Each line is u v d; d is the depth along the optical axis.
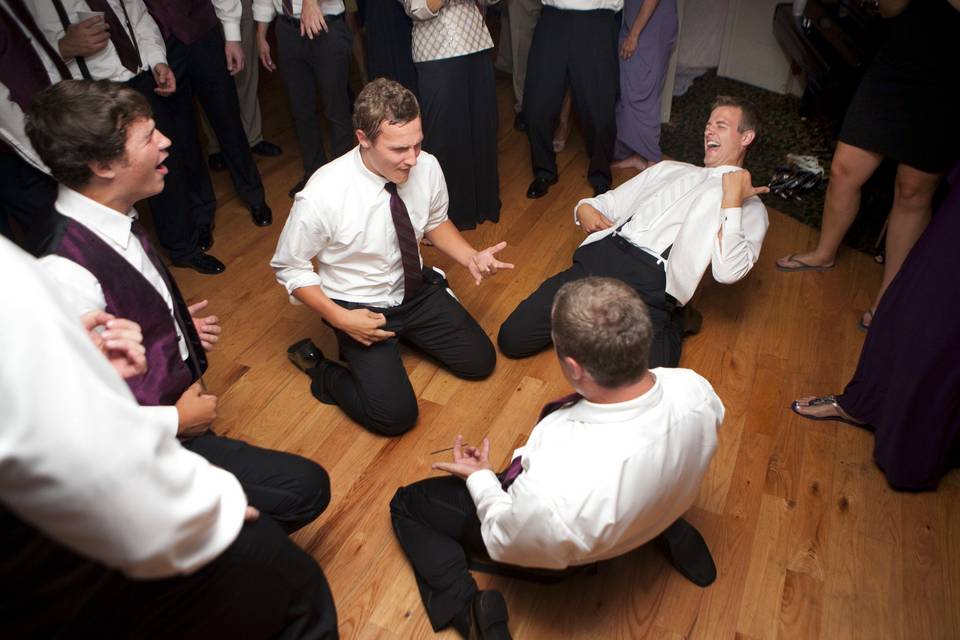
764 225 2.26
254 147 3.67
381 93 1.80
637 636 1.64
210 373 2.38
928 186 2.31
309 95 3.11
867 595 1.72
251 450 1.65
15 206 2.35
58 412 0.75
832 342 2.50
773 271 2.85
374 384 2.08
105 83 1.43
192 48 2.74
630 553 1.81
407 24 3.17
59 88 1.38
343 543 1.84
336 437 2.15
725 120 2.25
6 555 0.91
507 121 4.04
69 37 2.23
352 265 2.10
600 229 2.49
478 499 1.42
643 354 1.19
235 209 3.27
